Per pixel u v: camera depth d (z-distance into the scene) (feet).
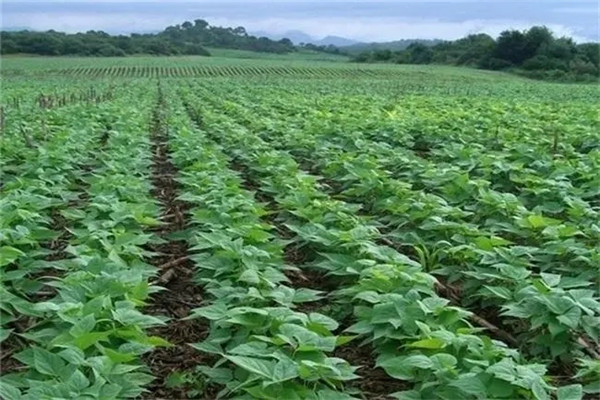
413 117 62.03
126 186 32.42
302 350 15.52
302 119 62.44
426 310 17.33
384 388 18.34
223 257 21.75
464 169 39.29
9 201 27.30
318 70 281.54
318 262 25.16
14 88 137.39
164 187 40.57
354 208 29.43
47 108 79.77
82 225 28.37
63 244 29.07
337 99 95.96
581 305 17.94
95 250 22.47
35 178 35.78
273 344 16.47
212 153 41.50
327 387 15.75
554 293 18.67
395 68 298.15
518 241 28.40
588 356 18.83
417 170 37.04
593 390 16.19
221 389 18.03
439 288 23.53
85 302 18.30
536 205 32.76
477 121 60.90
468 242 24.84
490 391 14.15
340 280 23.99
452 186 32.07
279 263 23.43
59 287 19.77
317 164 42.68
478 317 21.43
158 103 104.94
